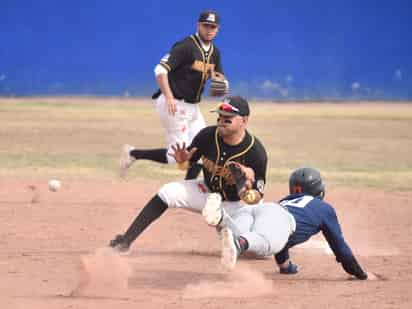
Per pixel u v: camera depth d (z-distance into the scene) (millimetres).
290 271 20453
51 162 46594
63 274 19656
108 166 45375
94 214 30062
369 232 28047
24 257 21859
